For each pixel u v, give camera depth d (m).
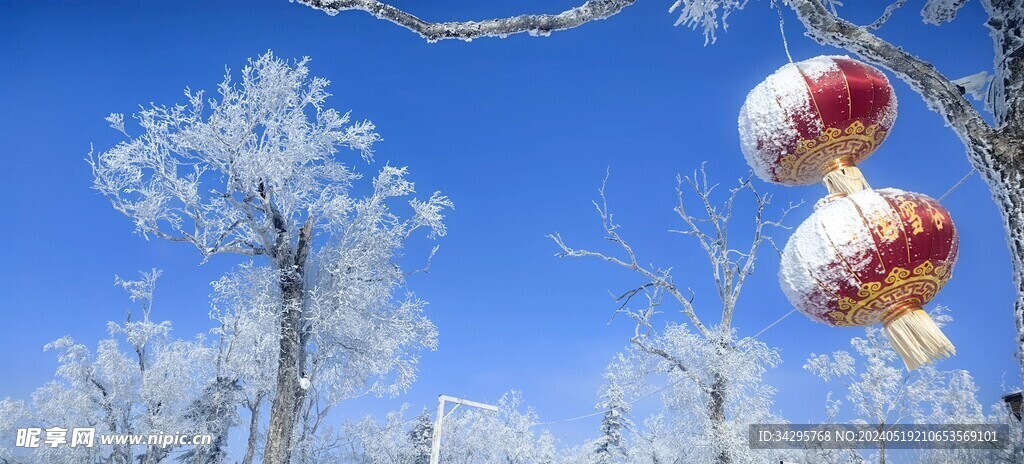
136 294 23.66
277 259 15.48
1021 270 1.80
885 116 1.97
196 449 22.91
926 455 17.08
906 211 1.73
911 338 1.76
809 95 1.95
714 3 2.77
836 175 1.99
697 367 14.16
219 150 15.06
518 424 29.38
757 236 14.61
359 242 17.02
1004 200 1.86
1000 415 14.92
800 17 2.12
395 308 18.80
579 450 30.38
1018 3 1.93
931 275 1.74
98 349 23.42
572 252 14.98
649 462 20.05
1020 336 1.79
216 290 15.96
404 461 28.69
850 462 16.56
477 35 2.13
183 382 23.84
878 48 1.99
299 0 2.18
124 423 23.47
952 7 2.29
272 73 15.48
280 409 14.50
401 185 17.33
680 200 15.16
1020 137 1.84
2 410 22.12
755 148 2.11
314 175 16.64
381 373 18.12
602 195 15.12
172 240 14.11
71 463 21.89
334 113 16.44
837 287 1.78
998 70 1.99
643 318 14.70
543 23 2.13
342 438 27.83
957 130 1.96
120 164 13.65
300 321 16.06
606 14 2.11
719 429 13.64
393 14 2.13
